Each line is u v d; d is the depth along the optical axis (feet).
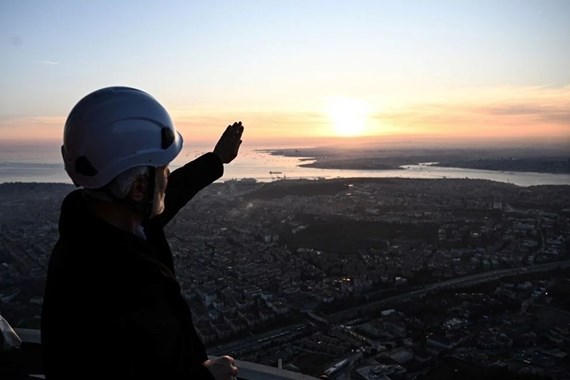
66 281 4.41
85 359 4.15
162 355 4.37
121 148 4.85
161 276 4.77
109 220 5.14
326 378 13.53
